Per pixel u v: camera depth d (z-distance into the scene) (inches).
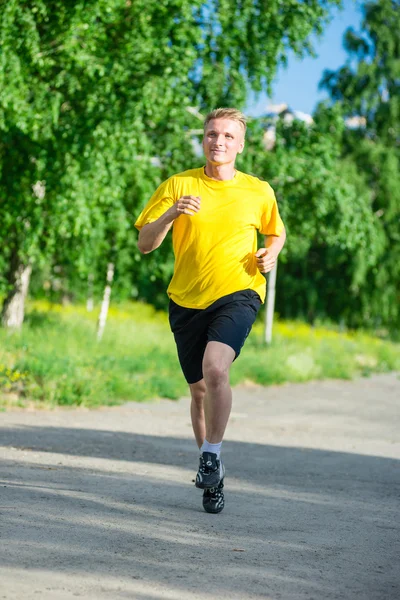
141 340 993.5
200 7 896.3
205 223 240.7
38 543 192.4
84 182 795.4
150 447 404.5
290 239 1098.7
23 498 244.1
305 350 1161.4
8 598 151.7
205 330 244.1
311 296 2114.9
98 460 346.3
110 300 1128.2
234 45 942.4
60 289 1401.3
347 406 719.7
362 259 1991.9
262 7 954.7
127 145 800.9
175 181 247.1
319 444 466.6
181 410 600.1
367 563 197.3
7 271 989.8
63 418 505.7
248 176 250.4
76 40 781.9
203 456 239.6
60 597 154.6
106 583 165.2
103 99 798.5
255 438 480.1
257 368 916.0
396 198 2006.6
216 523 230.5
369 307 2103.8
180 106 863.1
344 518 253.0
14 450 357.1
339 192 1055.0
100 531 209.0
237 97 943.7
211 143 242.7
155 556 188.9
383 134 2095.2
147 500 258.2
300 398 775.1
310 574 183.3
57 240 952.9
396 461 407.2
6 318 979.3
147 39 815.7
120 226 927.0
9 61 739.4
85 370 627.2
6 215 874.1
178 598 159.3
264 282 249.6
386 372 1190.3
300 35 973.8
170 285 249.0
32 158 868.0
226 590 166.7
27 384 581.0
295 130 1048.2
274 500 279.6
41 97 770.2
